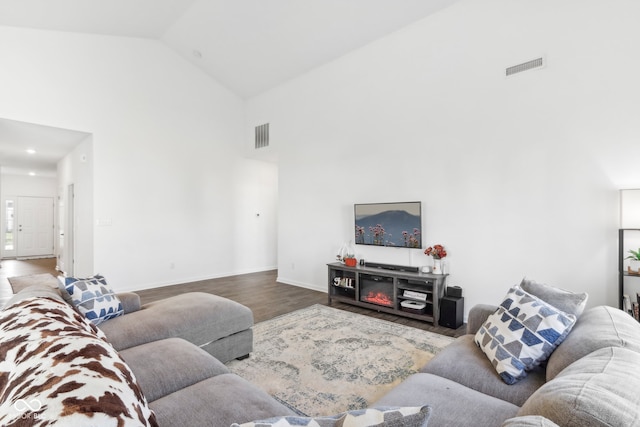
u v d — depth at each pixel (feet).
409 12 13.23
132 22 16.05
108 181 16.85
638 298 9.14
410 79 13.96
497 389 5.11
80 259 18.48
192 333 7.93
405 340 10.48
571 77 10.28
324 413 6.73
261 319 12.63
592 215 10.00
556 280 10.62
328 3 13.46
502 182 11.62
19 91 14.23
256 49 17.17
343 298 14.71
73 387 2.37
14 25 14.03
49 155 22.36
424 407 2.21
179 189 19.49
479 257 12.15
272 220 24.47
